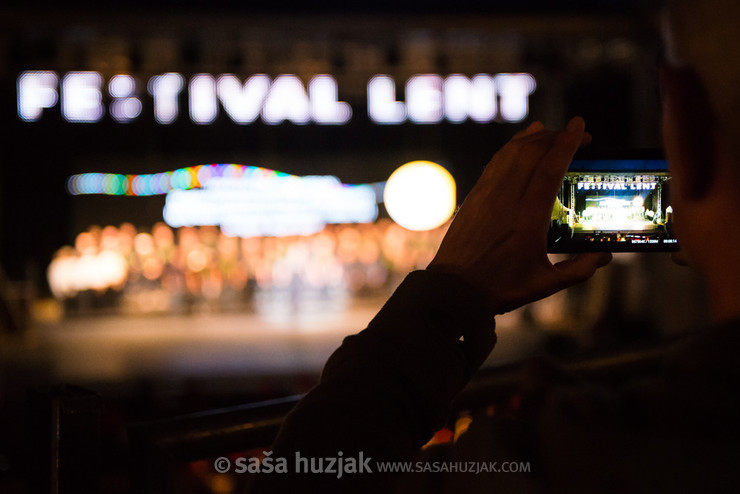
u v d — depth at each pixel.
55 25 9.61
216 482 1.39
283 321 14.57
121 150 16.45
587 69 11.65
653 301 11.27
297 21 9.89
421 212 11.84
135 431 0.95
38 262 17.12
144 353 11.40
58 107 15.91
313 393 0.53
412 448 0.53
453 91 11.98
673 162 0.43
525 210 0.60
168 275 15.58
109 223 16.55
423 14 9.84
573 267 0.60
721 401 0.40
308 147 16.53
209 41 10.44
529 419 0.51
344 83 12.18
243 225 15.73
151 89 11.74
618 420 0.44
